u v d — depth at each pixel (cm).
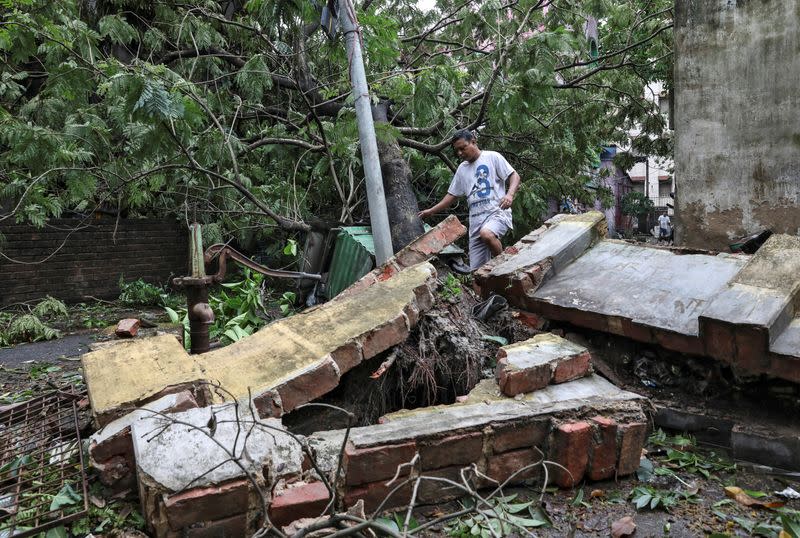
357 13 575
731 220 446
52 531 206
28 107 601
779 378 278
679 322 300
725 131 445
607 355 346
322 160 759
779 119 420
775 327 265
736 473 268
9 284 880
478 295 404
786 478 259
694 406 306
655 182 3150
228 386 258
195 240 411
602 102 992
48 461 256
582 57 873
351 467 219
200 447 208
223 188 747
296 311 647
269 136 852
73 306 934
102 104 635
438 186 1003
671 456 280
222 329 538
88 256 965
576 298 349
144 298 936
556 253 381
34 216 746
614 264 372
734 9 434
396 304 310
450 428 238
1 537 201
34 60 865
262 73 693
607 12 830
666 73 946
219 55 833
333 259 640
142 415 231
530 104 639
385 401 315
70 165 623
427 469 236
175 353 293
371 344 289
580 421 258
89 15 831
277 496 205
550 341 322
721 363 296
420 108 657
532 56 613
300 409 277
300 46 769
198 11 827
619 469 259
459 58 957
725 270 327
